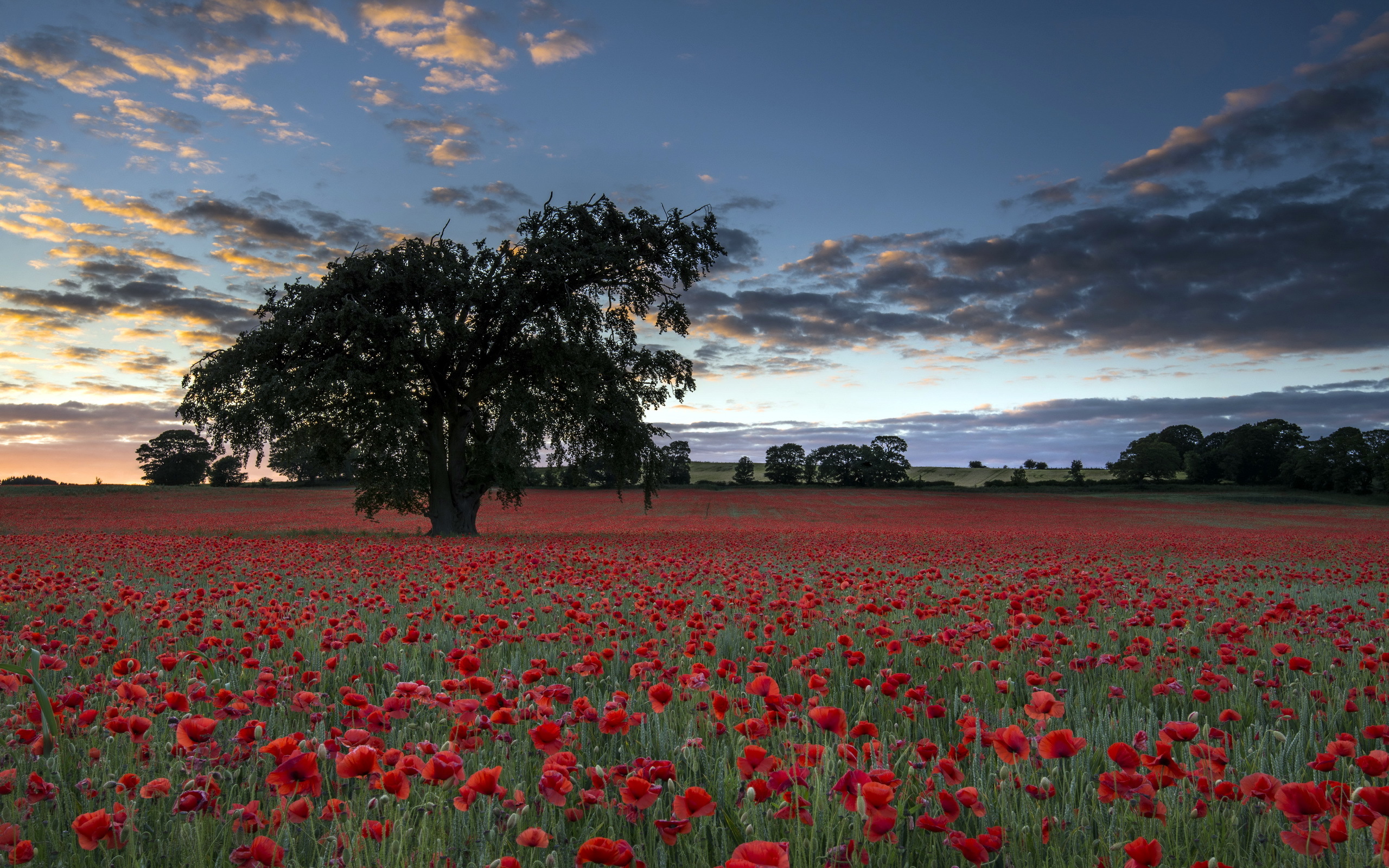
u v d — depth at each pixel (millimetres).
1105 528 52344
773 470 132875
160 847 2381
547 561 12633
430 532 31766
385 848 2199
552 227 29812
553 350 28969
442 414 32031
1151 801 2232
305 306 26734
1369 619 7559
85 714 3354
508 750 3100
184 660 4637
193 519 51156
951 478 140375
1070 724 3975
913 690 3695
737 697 4043
